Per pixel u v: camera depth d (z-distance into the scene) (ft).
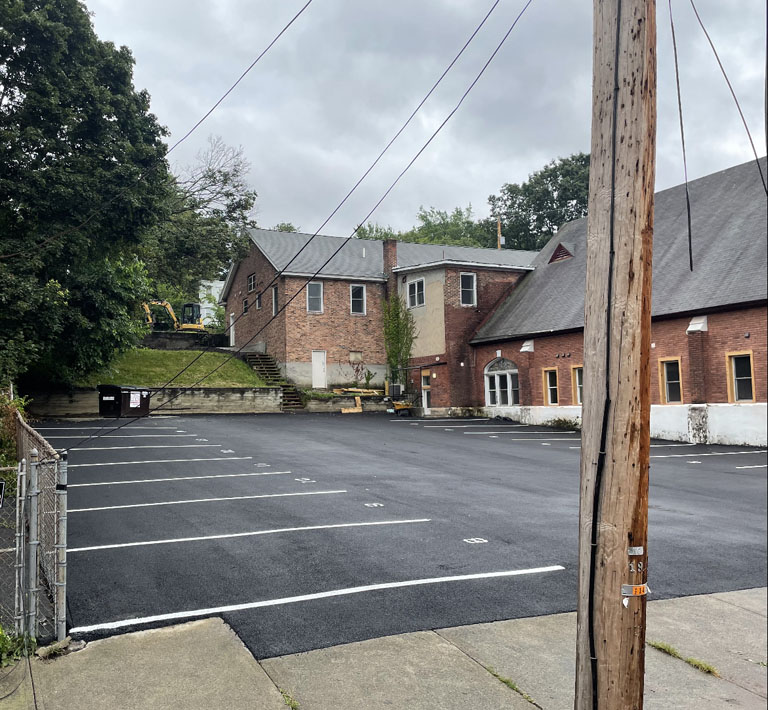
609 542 13.02
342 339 117.50
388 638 19.90
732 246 78.89
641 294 13.25
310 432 79.10
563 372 91.45
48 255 65.26
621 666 12.86
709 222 86.99
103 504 37.93
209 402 101.50
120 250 74.54
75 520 33.99
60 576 19.40
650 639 20.89
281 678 17.26
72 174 63.98
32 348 63.93
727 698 17.29
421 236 243.40
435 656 18.80
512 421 99.25
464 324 109.40
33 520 19.63
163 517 34.76
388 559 27.76
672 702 17.03
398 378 116.37
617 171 13.51
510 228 214.07
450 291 109.09
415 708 15.97
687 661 19.44
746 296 69.41
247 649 18.93
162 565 26.45
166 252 126.62
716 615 22.86
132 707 15.71
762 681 18.26
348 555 28.22
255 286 128.16
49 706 15.74
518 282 115.44
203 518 34.60
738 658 19.67
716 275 76.33
